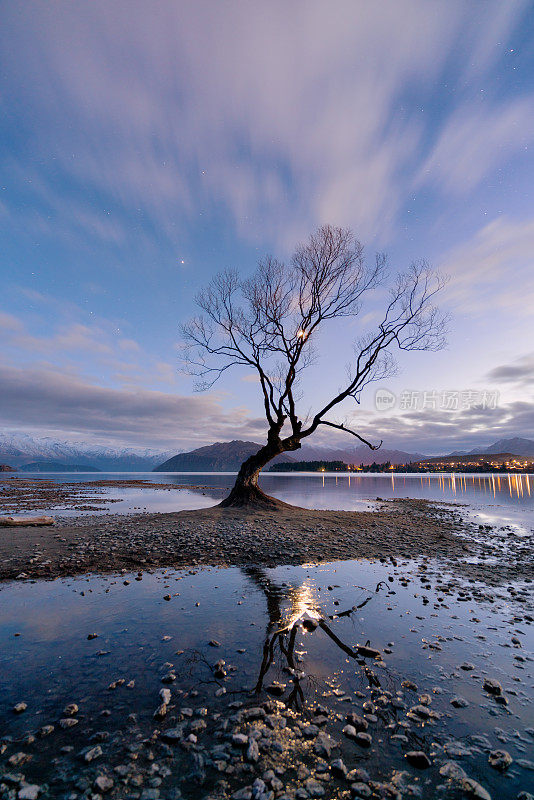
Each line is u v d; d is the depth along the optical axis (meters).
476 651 5.81
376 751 3.58
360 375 23.75
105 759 3.45
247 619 7.00
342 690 4.65
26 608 7.54
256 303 25.17
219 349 25.94
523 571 11.02
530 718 4.16
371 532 16.64
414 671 5.16
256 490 23.22
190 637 6.21
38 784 3.12
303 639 6.15
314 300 24.67
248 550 12.80
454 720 4.09
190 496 46.91
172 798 2.98
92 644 5.93
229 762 3.41
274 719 4.04
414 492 55.97
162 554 12.12
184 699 4.43
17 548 12.53
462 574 10.55
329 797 3.02
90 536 14.40
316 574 10.27
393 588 9.07
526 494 52.75
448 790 3.11
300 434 24.14
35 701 4.39
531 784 3.18
